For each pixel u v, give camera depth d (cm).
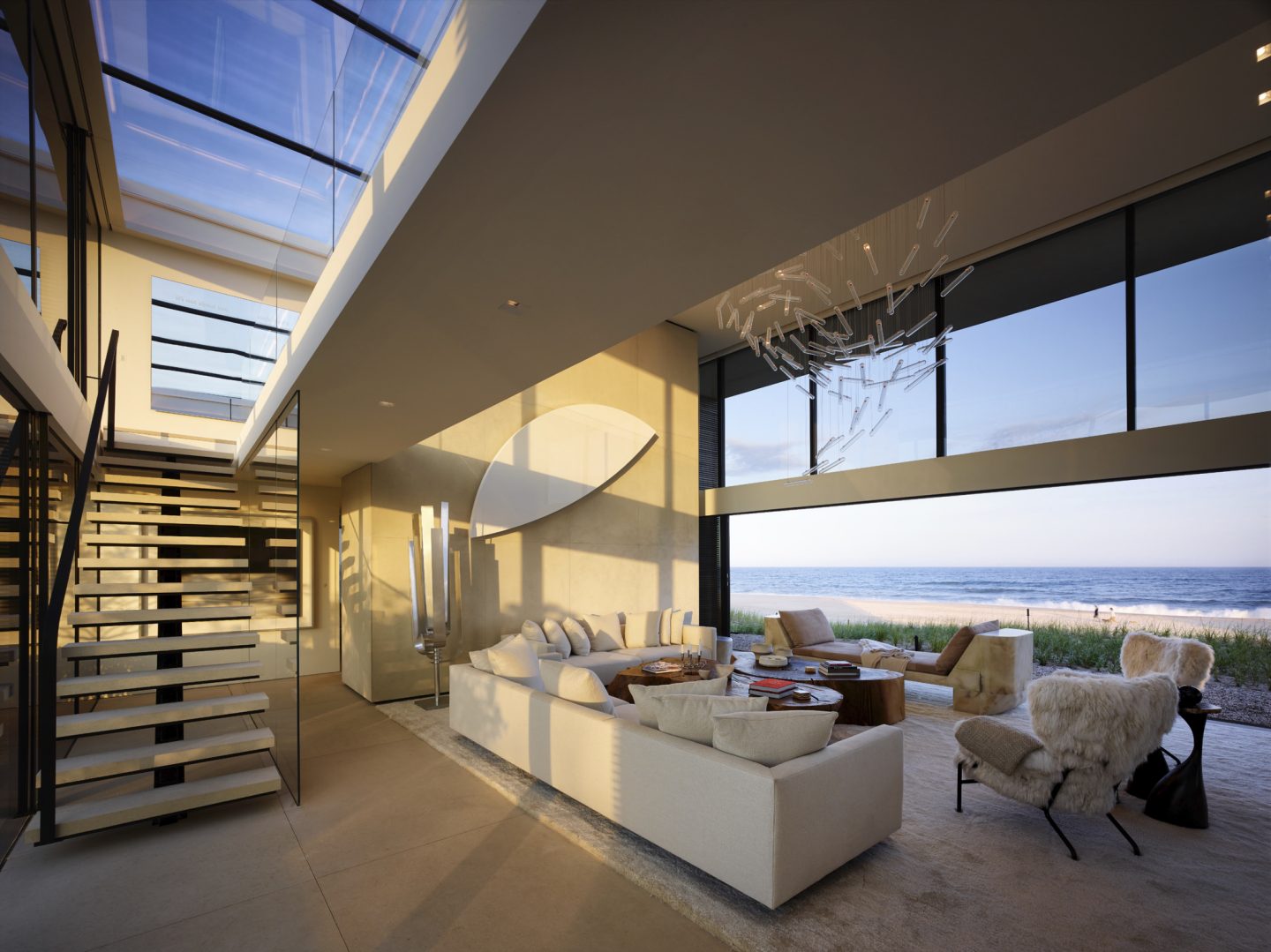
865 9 142
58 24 418
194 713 400
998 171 507
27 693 361
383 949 240
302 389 434
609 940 244
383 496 675
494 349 361
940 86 168
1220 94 414
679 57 157
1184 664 400
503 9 163
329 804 379
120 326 664
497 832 338
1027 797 325
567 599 804
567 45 153
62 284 487
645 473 899
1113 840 325
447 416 501
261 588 519
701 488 1006
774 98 172
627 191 216
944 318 705
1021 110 179
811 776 267
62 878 295
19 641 351
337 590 837
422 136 217
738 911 260
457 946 241
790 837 255
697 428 974
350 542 749
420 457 702
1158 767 379
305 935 249
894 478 720
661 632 811
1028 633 622
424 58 221
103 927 255
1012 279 655
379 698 649
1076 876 288
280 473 474
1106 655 936
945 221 579
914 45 153
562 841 328
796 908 262
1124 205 560
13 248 332
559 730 377
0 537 321
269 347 530
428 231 240
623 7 142
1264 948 235
